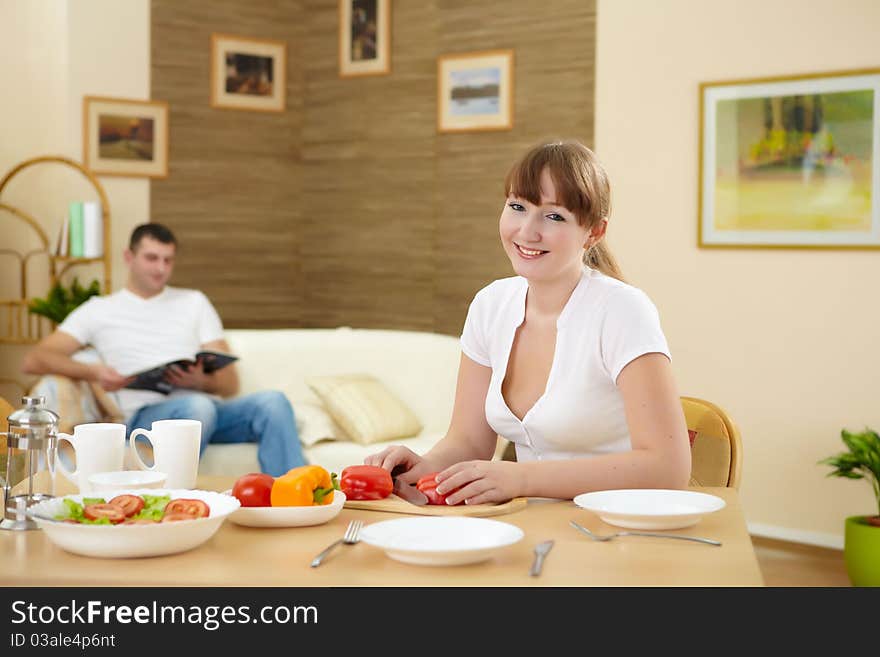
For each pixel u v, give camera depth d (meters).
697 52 4.80
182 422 1.82
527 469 1.79
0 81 5.57
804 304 4.57
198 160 6.01
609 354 1.90
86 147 5.61
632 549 1.49
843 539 4.51
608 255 2.12
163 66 5.86
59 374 4.28
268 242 6.30
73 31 5.55
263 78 6.23
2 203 5.59
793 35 4.55
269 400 4.19
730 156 4.72
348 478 1.80
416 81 5.92
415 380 4.80
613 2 5.04
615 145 5.06
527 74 5.48
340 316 6.29
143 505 1.52
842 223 4.46
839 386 4.50
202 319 4.59
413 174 5.96
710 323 4.81
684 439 1.85
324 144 6.30
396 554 1.39
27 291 5.62
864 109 4.39
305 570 1.38
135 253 4.48
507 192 1.91
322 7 6.26
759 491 4.71
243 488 1.65
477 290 5.73
